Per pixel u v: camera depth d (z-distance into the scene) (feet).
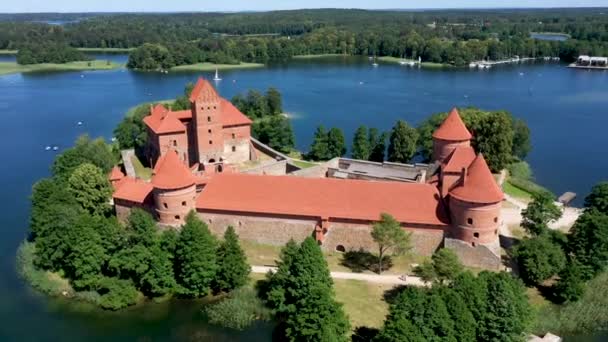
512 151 444.55
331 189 271.28
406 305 188.03
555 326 223.51
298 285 217.97
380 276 249.75
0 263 283.59
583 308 233.96
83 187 305.32
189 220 247.70
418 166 366.02
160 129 382.01
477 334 193.67
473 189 246.06
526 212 273.33
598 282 253.44
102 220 252.62
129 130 460.55
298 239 271.49
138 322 231.91
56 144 533.96
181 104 549.54
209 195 278.05
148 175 392.06
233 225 275.80
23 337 223.30
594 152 492.54
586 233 249.96
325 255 267.18
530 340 213.05
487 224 248.11
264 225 273.13
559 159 472.44
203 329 226.17
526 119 623.77
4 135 570.05
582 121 611.88
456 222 252.42
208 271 238.89
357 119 639.35
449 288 201.57
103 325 230.68
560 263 243.19
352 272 253.03
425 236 259.80
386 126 604.49
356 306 227.61
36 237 287.48
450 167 279.49
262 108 629.51
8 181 422.82
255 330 224.53
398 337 178.50
